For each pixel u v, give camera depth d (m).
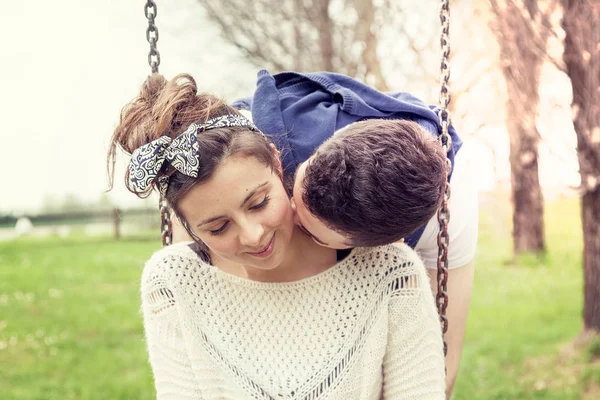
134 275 7.84
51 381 4.46
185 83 1.37
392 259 1.50
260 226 1.25
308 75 1.65
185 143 1.20
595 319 4.43
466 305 1.68
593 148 3.22
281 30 5.04
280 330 1.52
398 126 1.23
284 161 1.46
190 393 1.54
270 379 1.50
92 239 10.90
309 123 1.51
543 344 4.84
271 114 1.51
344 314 1.51
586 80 3.11
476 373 4.37
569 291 6.37
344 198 1.18
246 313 1.53
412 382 1.52
